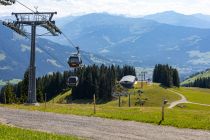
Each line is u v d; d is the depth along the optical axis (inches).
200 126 1165.7
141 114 1445.6
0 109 1615.4
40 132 986.7
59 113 1499.8
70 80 2871.6
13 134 913.5
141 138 979.3
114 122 1259.2
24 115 1406.3
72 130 1091.9
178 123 1211.2
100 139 962.1
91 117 1392.7
